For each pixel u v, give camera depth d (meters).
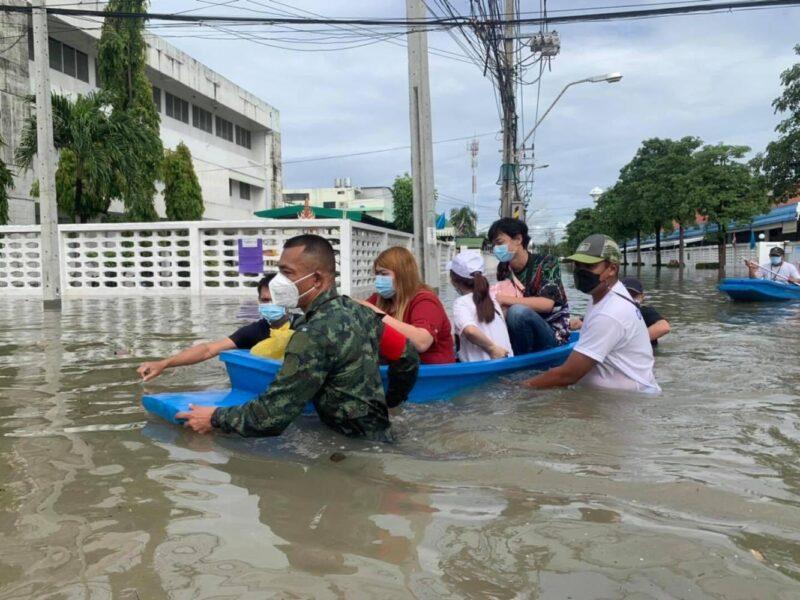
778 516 2.05
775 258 12.43
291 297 2.79
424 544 1.86
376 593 1.60
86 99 15.48
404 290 3.76
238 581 1.65
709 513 2.07
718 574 1.68
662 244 54.62
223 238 13.84
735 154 27.84
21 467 2.57
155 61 24.91
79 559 1.78
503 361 3.86
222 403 3.26
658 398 3.62
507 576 1.68
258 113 35.03
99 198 15.85
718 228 28.58
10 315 9.12
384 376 3.24
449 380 3.64
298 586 1.63
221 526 1.99
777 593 1.59
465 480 2.39
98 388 4.07
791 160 20.30
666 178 30.55
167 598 1.57
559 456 2.65
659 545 1.84
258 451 2.74
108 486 2.35
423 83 11.98
